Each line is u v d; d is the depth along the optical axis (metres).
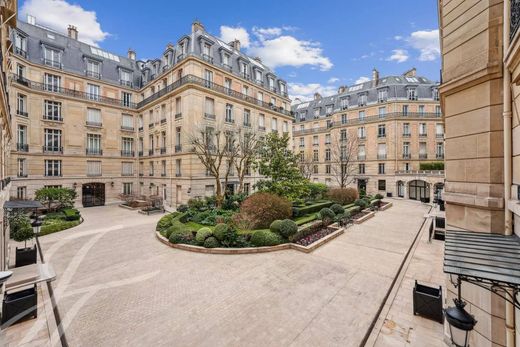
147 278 7.16
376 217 17.42
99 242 10.66
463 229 4.26
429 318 5.27
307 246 9.73
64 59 22.80
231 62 24.31
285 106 31.31
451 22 4.47
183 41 22.23
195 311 5.55
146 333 4.83
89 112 24.19
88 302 5.89
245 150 18.84
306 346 4.46
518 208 2.99
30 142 20.33
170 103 22.44
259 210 12.14
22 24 21.25
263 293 6.32
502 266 2.62
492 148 3.78
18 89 19.48
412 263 8.55
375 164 33.44
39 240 10.98
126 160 26.78
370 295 6.23
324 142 40.91
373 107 33.97
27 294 5.46
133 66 29.19
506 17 3.38
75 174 22.94
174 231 10.54
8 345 4.49
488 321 3.70
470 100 4.12
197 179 20.58
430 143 31.88
